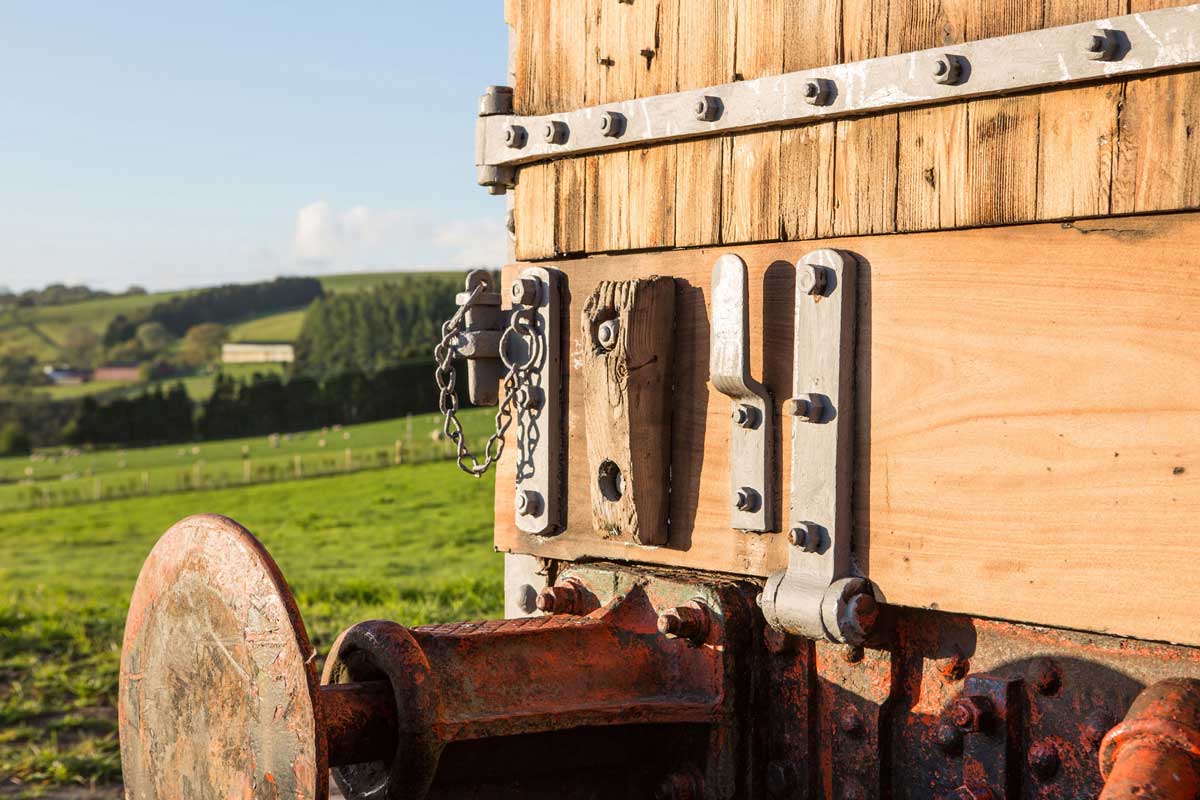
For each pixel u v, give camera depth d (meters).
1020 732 2.14
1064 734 2.09
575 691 2.44
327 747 2.06
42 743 6.80
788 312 2.45
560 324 2.93
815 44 2.40
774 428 2.46
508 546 3.09
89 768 6.28
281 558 15.74
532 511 2.94
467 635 2.43
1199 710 1.80
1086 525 1.99
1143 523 1.92
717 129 2.55
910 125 2.23
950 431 2.17
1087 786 2.05
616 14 2.83
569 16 2.96
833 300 2.30
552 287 2.91
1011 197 2.08
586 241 2.91
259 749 2.17
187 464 31.62
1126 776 1.73
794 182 2.44
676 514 2.67
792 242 2.45
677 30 2.69
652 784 2.62
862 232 2.31
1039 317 2.05
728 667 2.44
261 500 24.39
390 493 22.77
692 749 2.53
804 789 2.43
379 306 52.53
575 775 2.58
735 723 2.47
